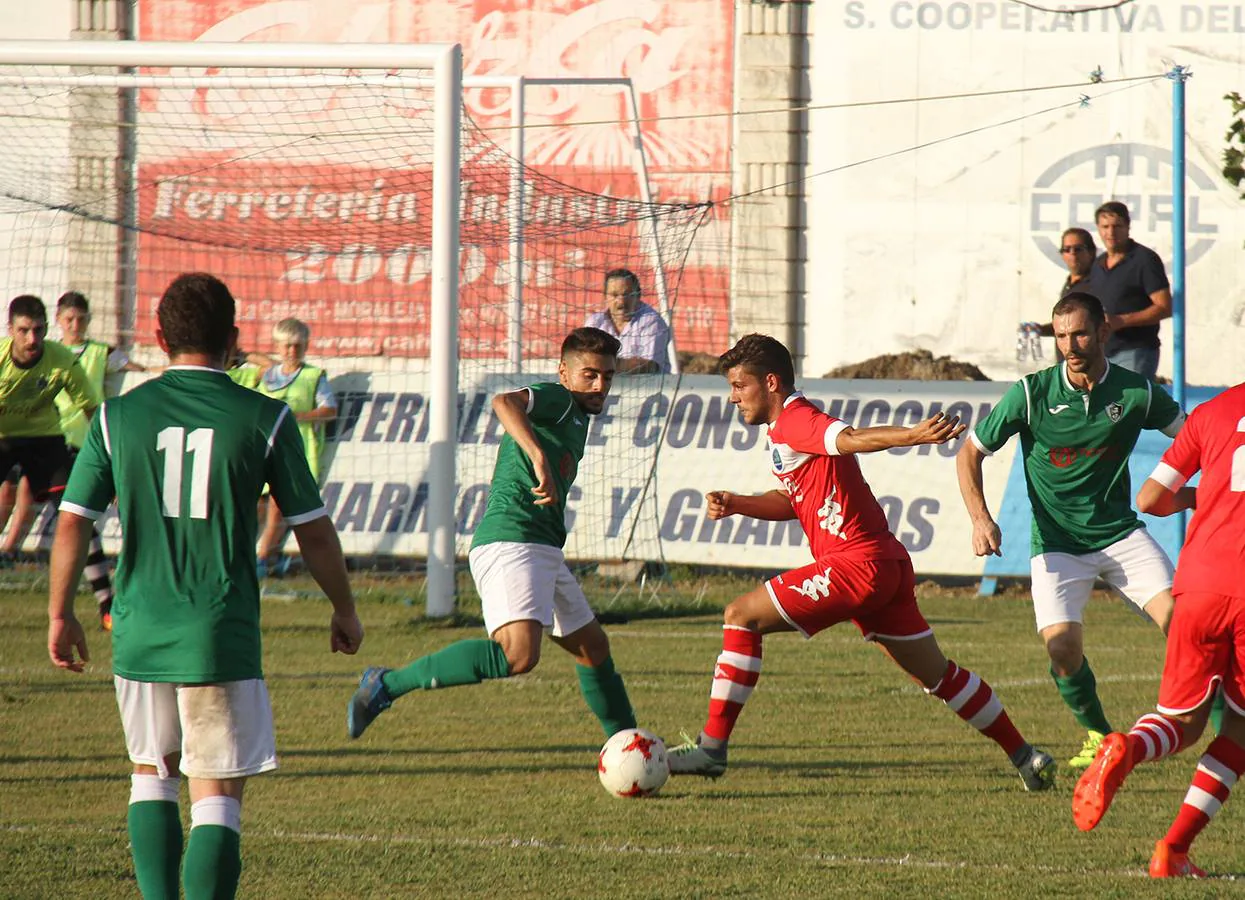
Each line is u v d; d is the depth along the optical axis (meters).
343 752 24.20
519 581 21.47
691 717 27.30
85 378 38.47
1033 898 15.72
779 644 36.75
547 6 68.75
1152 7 66.00
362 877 16.73
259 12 70.19
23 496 46.31
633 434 44.78
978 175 67.50
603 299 53.59
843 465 20.89
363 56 38.03
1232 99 47.44
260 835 18.70
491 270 53.44
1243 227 66.19
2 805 20.50
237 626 14.33
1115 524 23.14
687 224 50.47
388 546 46.44
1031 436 23.23
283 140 66.56
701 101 68.44
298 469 14.80
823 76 68.00
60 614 14.80
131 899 15.77
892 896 15.83
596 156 69.00
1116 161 66.56
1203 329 66.56
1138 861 17.44
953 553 45.81
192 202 66.50
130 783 21.94
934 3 67.19
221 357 15.16
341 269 65.19
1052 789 21.55
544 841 18.45
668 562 46.69
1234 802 20.75
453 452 38.19
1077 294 22.70
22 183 63.00
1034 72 66.88
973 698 21.12
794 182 67.75
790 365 21.27
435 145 37.69
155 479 14.41
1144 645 36.09
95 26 70.56
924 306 68.19
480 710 27.84
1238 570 16.88
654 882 16.47
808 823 19.47
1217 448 17.44
